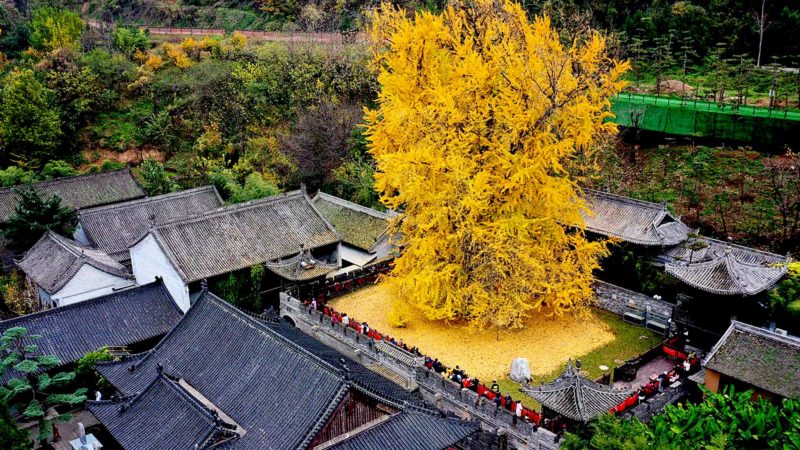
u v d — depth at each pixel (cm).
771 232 4084
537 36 3462
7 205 5041
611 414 2425
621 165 5100
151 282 3966
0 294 4475
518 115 3334
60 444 2967
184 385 2803
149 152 6650
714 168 4719
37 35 7625
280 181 5866
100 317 3569
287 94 6700
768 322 3177
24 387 2764
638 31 6300
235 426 2455
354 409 2441
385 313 3966
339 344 3628
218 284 3869
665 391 2870
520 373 3169
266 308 4066
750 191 4434
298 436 2338
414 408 2577
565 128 3497
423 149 3422
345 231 4747
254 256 4050
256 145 6306
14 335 2814
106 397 3234
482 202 3359
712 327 3288
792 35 5794
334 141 5778
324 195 5128
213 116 6606
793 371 2608
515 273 3394
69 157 6488
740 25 6022
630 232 3869
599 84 4253
